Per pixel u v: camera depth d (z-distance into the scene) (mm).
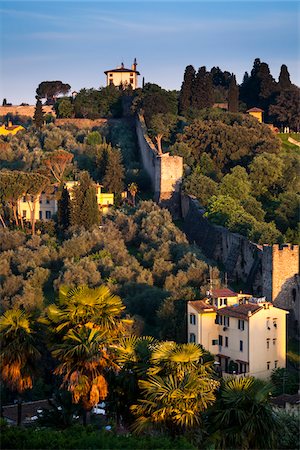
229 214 134000
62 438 46438
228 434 49031
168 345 54531
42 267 126250
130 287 112688
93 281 116188
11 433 47406
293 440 54344
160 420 50062
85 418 52875
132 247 135625
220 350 96062
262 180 152750
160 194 153500
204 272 115188
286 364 95625
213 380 52844
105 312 54625
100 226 142000
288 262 108938
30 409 73812
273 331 94000
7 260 129125
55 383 75938
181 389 50219
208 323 96438
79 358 51750
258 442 49281
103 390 52031
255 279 114562
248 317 92250
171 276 114188
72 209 144125
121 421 55500
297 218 138125
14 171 159500
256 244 118625
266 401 50250
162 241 130250
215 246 130875
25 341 55844
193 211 143500
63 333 54000
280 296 108625
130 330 97875
